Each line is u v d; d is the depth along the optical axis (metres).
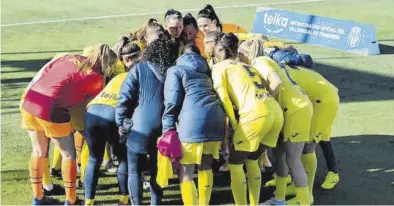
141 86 6.59
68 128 6.80
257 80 6.64
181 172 6.64
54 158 8.00
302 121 6.71
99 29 17.88
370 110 10.88
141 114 6.55
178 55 7.32
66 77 6.73
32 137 6.92
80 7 21.09
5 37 16.84
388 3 21.05
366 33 14.85
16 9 20.77
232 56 6.96
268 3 21.70
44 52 15.20
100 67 6.89
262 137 6.55
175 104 6.40
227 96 6.56
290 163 6.86
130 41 7.59
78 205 7.21
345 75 13.09
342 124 10.16
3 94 11.79
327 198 7.53
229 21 18.77
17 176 8.08
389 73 13.22
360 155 8.85
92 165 6.89
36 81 6.82
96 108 6.82
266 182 7.98
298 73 7.20
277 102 6.67
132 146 6.57
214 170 8.30
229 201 7.44
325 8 20.50
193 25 8.00
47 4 21.62
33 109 6.67
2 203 7.30
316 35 15.86
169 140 6.33
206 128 6.40
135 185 6.67
